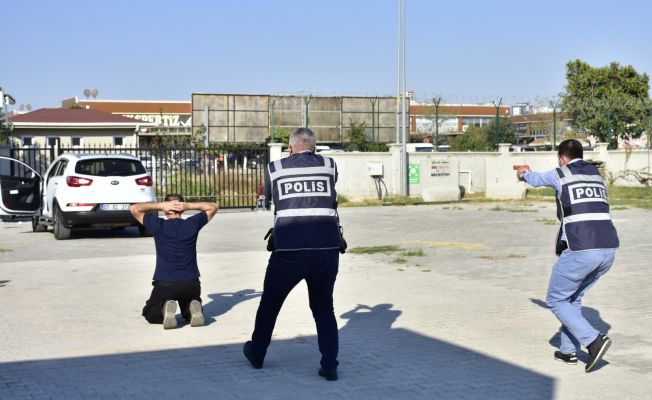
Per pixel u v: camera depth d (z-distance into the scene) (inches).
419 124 2043.6
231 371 240.2
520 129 1879.9
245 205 1017.5
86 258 511.2
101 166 631.8
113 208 621.9
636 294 374.6
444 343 277.7
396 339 283.9
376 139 1835.6
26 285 402.0
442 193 1076.5
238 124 1839.3
